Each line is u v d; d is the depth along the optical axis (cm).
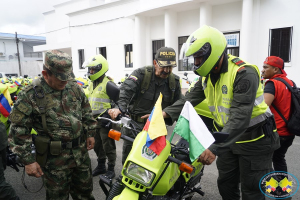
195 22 1316
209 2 1182
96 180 374
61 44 2197
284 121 289
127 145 306
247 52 1080
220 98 216
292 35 1005
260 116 217
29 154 207
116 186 190
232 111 195
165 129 174
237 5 1153
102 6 1750
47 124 212
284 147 301
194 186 253
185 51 199
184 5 1255
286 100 288
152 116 179
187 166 172
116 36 1709
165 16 1346
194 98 258
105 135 365
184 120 183
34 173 207
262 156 219
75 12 1945
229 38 1199
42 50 2469
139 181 167
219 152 185
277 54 1062
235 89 198
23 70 3231
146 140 174
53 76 204
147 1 1424
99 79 392
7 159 315
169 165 196
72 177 245
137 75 312
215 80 220
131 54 1666
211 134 174
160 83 317
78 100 232
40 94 209
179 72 1345
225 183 245
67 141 221
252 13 1076
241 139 219
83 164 241
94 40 1864
